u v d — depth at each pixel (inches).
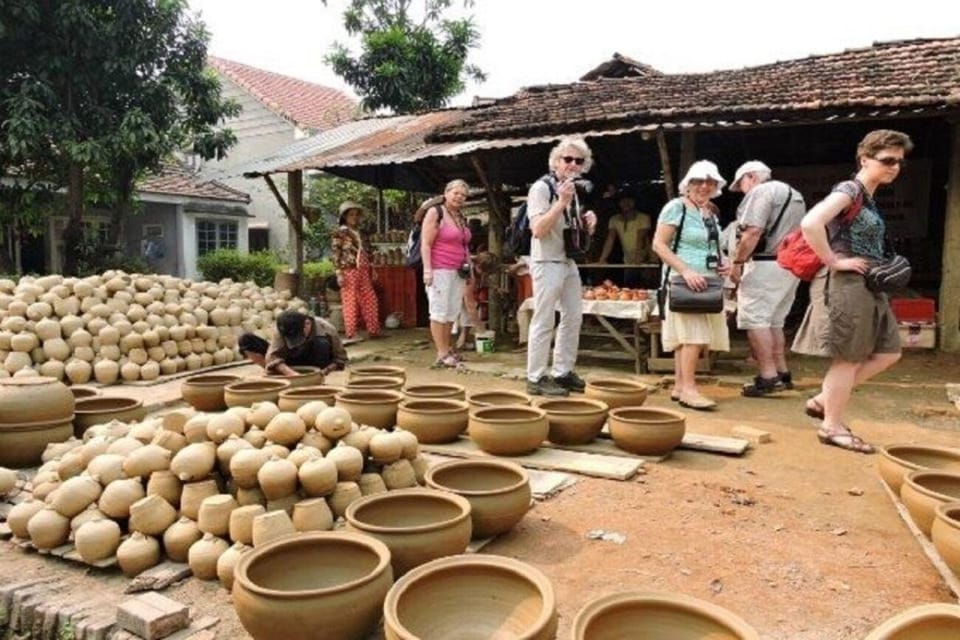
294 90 873.5
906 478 105.9
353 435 114.9
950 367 253.6
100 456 109.7
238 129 777.6
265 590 73.1
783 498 125.6
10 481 123.6
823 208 140.1
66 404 140.8
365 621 75.8
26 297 227.9
